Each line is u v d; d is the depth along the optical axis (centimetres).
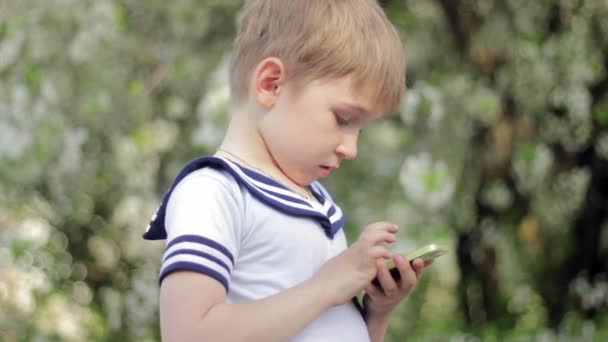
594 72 437
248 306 143
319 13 158
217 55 430
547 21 451
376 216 420
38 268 417
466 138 457
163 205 156
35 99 396
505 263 496
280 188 157
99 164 430
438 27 453
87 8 407
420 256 157
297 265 154
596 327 457
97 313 444
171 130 445
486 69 450
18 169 386
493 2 445
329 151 157
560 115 460
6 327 411
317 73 154
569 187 478
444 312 511
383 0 442
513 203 482
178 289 142
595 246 492
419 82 418
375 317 170
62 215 430
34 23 409
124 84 419
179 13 418
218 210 149
